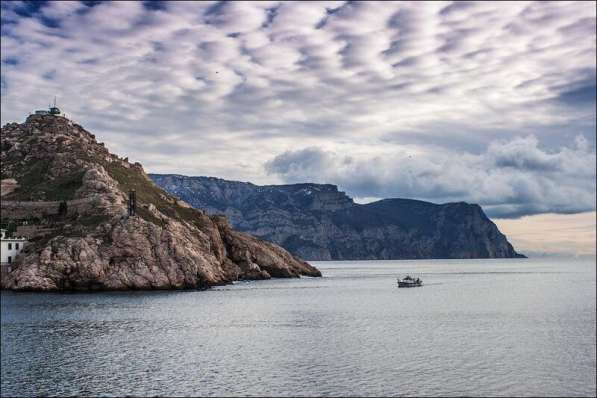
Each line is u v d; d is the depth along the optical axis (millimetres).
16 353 101938
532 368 97438
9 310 154625
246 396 79312
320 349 109125
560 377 92125
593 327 140375
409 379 89062
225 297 197000
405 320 149625
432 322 146500
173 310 158625
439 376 91250
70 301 175375
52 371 90250
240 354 103688
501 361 102000
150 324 133750
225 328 131000
